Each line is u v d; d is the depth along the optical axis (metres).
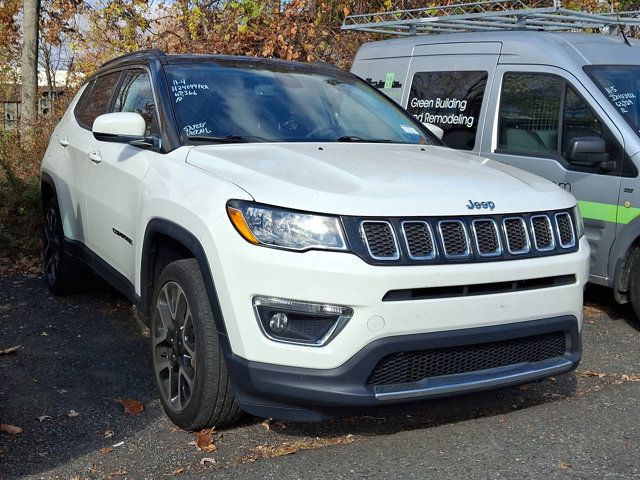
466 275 3.56
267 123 4.80
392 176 3.87
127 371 4.92
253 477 3.57
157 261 4.42
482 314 3.62
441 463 3.72
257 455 3.80
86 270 6.39
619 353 5.52
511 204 3.82
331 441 3.97
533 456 3.81
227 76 5.10
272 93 5.09
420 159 4.38
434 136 5.41
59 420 4.17
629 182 5.82
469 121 7.06
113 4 11.62
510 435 4.06
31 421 4.14
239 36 10.70
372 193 3.60
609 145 5.98
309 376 3.44
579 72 6.27
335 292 3.39
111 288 6.84
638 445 3.96
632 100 6.15
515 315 3.71
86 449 3.84
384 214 3.50
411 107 7.61
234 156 4.17
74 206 5.92
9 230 8.31
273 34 10.69
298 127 4.86
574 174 6.18
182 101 4.77
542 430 4.13
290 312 3.44
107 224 5.17
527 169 6.53
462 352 3.67
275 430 4.08
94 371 4.91
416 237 3.53
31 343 5.41
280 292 3.44
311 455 3.80
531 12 6.82
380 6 11.08
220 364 3.76
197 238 3.76
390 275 3.42
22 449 3.82
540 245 3.87
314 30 10.74
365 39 11.04
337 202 3.49
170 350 4.18
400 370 3.54
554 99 6.41
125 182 4.82
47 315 6.07
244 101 4.91
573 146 5.86
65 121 6.57
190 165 4.20
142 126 4.58
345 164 4.04
